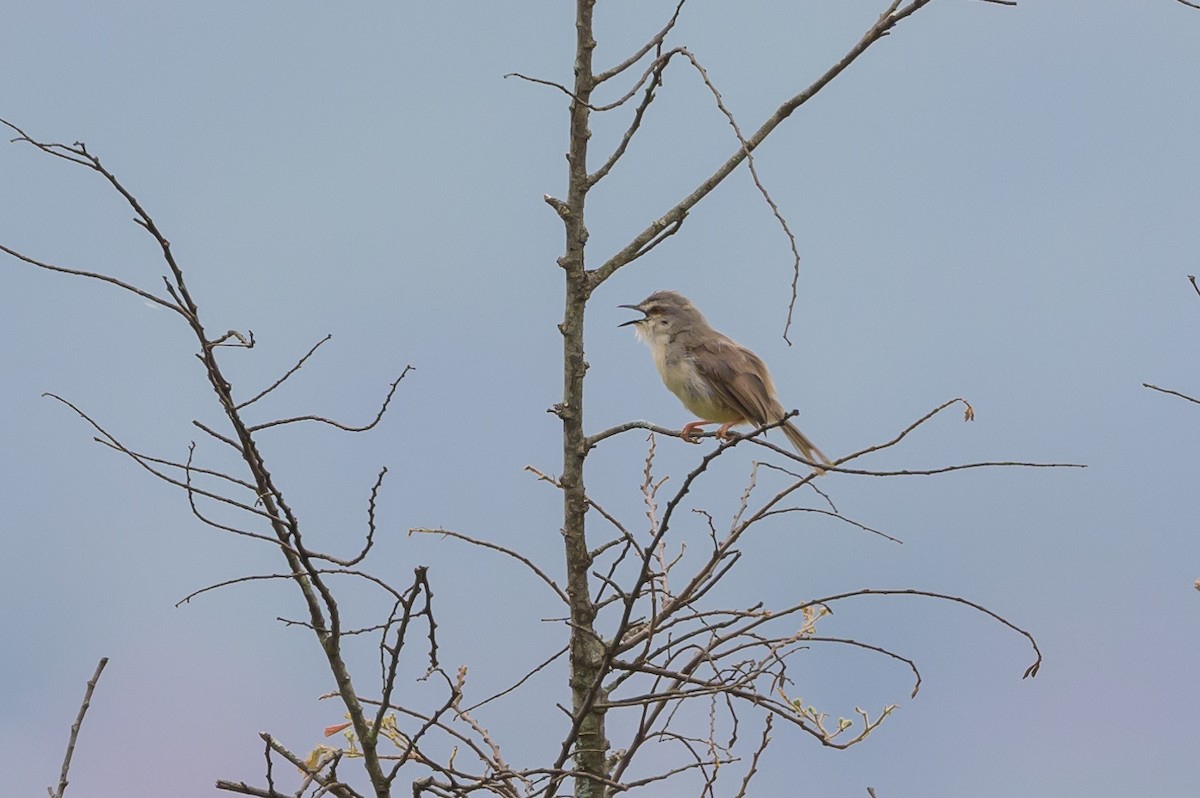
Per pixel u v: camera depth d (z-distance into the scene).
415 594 8.79
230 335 9.13
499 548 11.34
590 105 10.95
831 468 9.70
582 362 11.49
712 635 10.76
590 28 11.09
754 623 10.34
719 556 10.30
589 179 11.30
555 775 9.75
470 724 10.93
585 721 11.38
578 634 11.48
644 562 9.70
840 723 10.12
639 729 10.55
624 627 9.88
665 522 9.66
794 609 10.20
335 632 9.45
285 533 9.44
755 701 9.90
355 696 9.70
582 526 11.55
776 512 10.11
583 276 11.45
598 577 9.99
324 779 9.48
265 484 9.13
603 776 10.59
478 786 9.73
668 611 10.34
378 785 9.68
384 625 9.21
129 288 8.94
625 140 11.27
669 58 10.59
